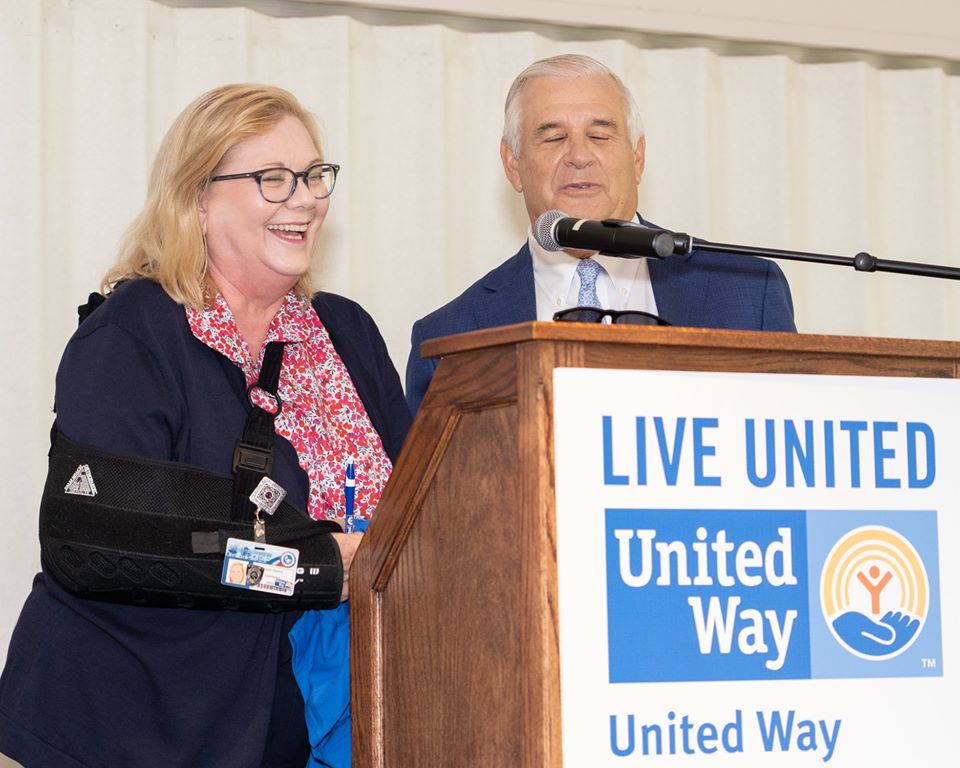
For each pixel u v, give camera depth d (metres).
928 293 4.10
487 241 3.70
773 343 1.35
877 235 4.08
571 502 1.26
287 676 1.94
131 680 1.83
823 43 3.98
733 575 1.31
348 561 1.86
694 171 3.87
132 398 1.87
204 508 1.83
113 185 3.30
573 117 2.79
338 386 2.16
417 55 3.64
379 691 1.55
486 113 3.72
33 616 1.89
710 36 3.89
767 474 1.33
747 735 1.29
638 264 2.77
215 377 1.96
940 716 1.36
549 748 1.22
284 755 1.95
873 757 1.33
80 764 1.79
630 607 1.27
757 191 3.97
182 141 2.08
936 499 1.39
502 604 1.31
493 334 1.32
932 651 1.37
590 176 2.77
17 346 3.15
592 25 3.77
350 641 1.62
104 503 1.80
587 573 1.26
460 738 1.38
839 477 1.36
